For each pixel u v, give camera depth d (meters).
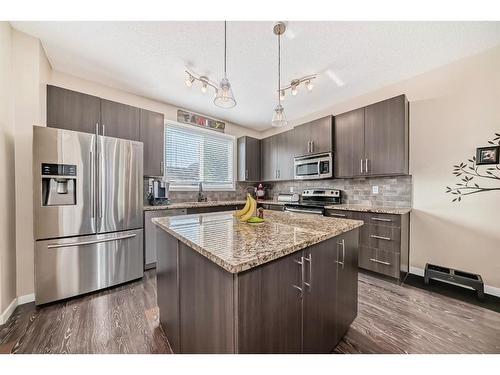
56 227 1.93
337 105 3.41
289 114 3.93
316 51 2.09
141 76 2.60
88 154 2.09
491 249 2.07
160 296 1.56
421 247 2.50
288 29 1.81
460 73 2.24
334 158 3.15
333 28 1.79
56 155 1.92
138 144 2.47
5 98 1.72
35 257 1.83
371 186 3.00
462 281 2.07
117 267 2.27
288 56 2.17
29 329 1.54
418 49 2.07
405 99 2.45
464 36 1.89
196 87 2.89
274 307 0.89
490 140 2.07
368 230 2.53
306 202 3.65
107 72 2.51
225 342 0.80
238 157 4.45
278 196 4.30
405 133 2.47
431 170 2.44
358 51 2.09
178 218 1.74
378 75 2.54
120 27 1.81
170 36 1.91
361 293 2.11
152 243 2.72
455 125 2.27
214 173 4.18
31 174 1.93
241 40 1.94
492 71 2.06
